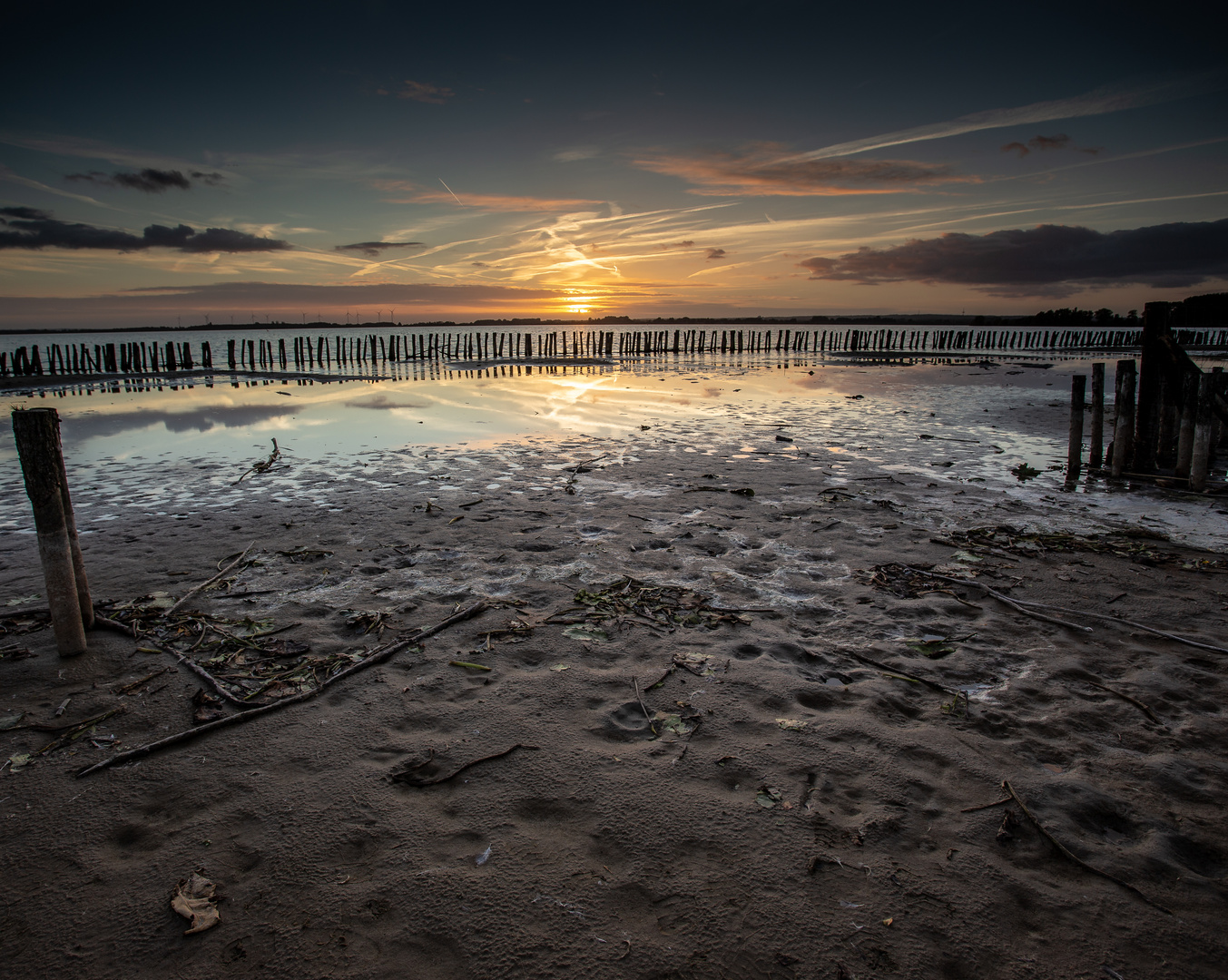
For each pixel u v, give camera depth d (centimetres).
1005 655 418
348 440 1220
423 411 1634
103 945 218
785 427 1366
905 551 613
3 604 495
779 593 517
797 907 232
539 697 367
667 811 277
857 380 2572
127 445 1195
